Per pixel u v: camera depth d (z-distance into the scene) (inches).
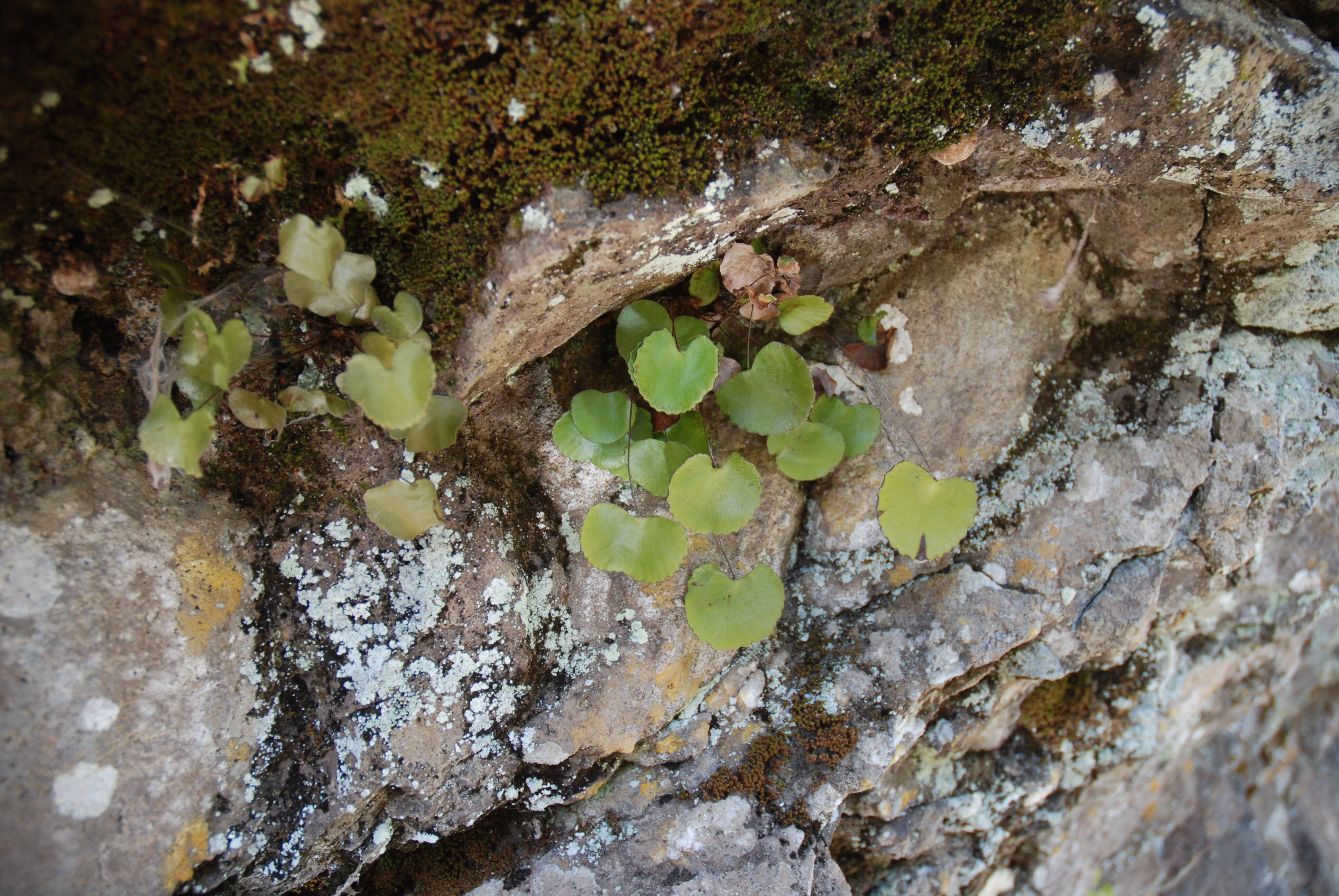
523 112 18.1
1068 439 22.6
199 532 19.1
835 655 22.1
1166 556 22.5
